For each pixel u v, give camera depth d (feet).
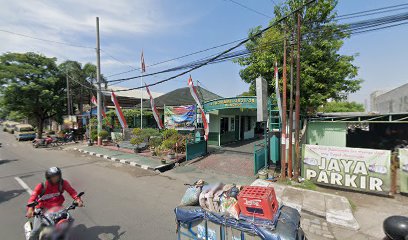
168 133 44.75
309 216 19.01
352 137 48.34
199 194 12.90
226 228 10.99
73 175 31.63
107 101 87.10
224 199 11.80
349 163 24.17
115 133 65.31
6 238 14.88
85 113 87.15
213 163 36.63
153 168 34.40
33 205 11.96
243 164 35.37
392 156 24.75
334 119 38.83
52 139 63.82
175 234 15.53
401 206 20.58
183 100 61.31
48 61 76.89
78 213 18.94
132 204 21.01
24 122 134.51
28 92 71.36
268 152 34.42
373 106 78.84
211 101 39.65
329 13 35.12
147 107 65.46
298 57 26.55
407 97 52.75
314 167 26.35
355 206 20.75
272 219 10.28
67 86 78.79
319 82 36.99
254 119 71.41
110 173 32.78
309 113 41.09
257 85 28.71
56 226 11.62
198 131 45.01
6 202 21.09
